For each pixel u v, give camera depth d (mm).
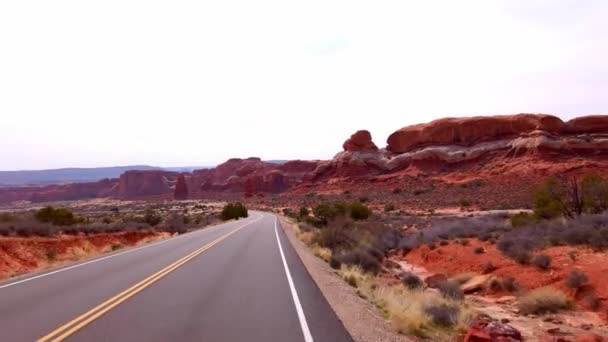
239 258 17312
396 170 124438
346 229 28469
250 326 7285
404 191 99125
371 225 32875
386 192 102875
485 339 7902
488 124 114250
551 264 15820
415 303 10359
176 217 54562
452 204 70250
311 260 17578
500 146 106438
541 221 24000
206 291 10438
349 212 44062
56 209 33750
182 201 188250
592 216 20703
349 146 141375
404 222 44188
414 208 70812
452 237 26641
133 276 12750
